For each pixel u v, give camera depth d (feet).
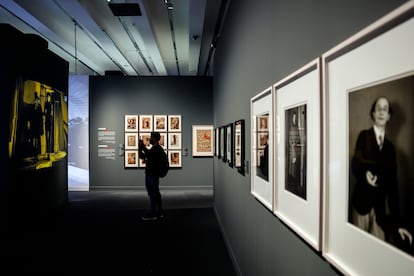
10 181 13.21
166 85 26.50
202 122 26.71
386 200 2.22
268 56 5.95
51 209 17.07
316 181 3.53
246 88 8.37
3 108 13.09
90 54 30.73
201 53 29.22
